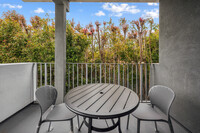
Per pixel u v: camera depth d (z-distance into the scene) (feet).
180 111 6.58
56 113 4.83
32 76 9.67
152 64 9.87
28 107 8.96
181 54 6.41
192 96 5.65
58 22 9.10
